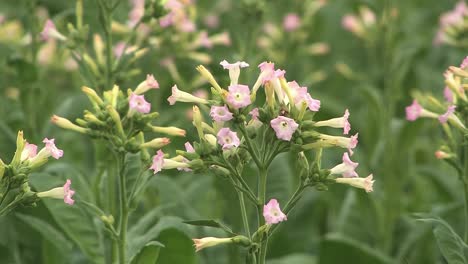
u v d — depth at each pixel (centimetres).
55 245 603
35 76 682
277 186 661
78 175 573
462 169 499
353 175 423
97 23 693
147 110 458
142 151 470
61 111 673
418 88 887
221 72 804
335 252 669
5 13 1024
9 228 616
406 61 791
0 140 625
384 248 744
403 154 752
